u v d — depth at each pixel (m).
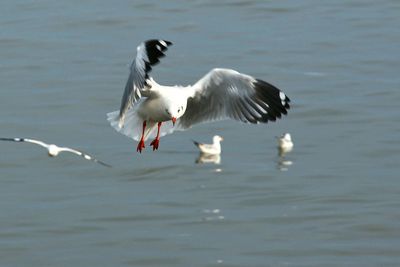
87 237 15.84
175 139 20.80
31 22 28.67
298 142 20.39
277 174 18.61
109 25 28.42
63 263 14.93
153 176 18.64
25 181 18.31
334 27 28.11
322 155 19.61
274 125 21.39
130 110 11.65
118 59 25.47
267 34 27.58
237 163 19.31
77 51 26.17
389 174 18.44
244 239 15.70
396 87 23.17
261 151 20.00
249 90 11.20
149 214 16.75
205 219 16.52
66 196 17.62
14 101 22.55
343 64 25.00
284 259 14.95
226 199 17.44
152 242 15.62
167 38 27.33
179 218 16.59
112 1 30.77
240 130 21.27
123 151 19.83
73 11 29.69
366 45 26.52
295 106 22.23
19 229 16.12
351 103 22.27
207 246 15.41
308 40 26.95
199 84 11.31
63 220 16.48
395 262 14.80
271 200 17.33
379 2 30.64
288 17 29.17
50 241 15.68
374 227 16.03
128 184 18.25
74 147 20.00
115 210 16.91
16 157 19.39
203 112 11.69
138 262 14.90
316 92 23.03
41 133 20.70
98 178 18.52
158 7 30.12
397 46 26.34
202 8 30.05
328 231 15.95
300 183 18.12
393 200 17.14
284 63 25.11
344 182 18.14
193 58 25.55
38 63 25.27
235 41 26.94
